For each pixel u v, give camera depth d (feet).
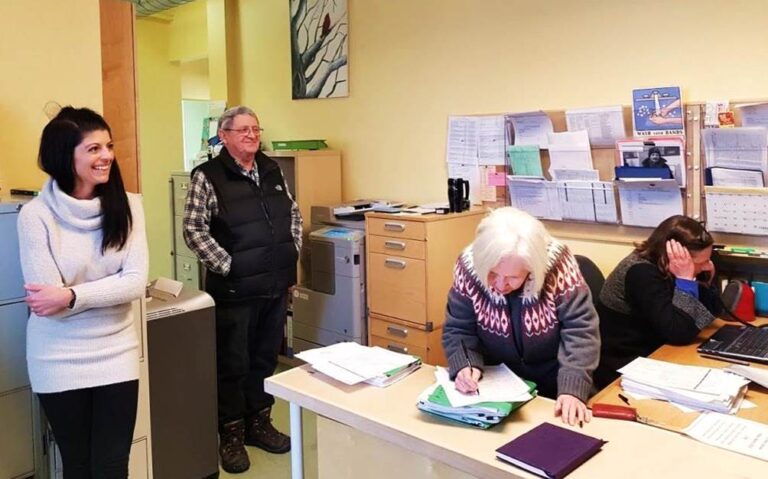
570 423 4.97
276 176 10.12
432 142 11.80
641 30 9.04
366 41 12.73
